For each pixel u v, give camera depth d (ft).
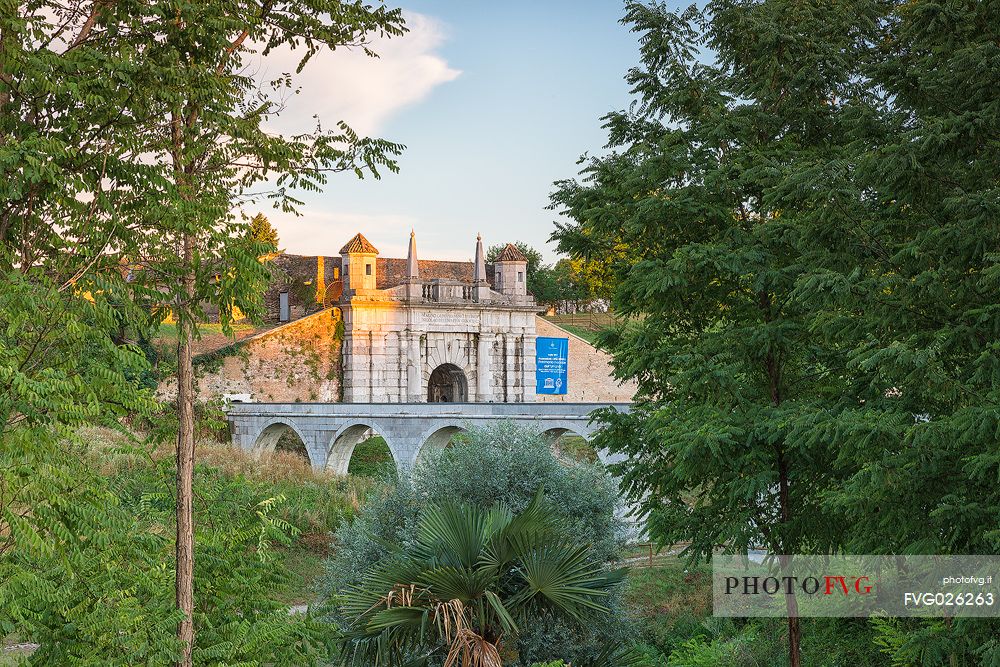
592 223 52.11
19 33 30.53
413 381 229.04
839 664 48.29
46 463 27.86
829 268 40.60
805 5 50.24
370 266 227.61
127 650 33.01
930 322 36.96
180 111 32.91
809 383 50.90
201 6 32.42
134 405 30.91
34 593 31.68
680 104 53.67
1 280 28.27
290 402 204.03
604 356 258.57
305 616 42.45
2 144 30.01
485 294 238.07
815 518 45.88
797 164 45.62
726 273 48.96
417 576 39.68
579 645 55.52
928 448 33.14
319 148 35.91
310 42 36.35
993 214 33.37
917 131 35.81
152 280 34.40
